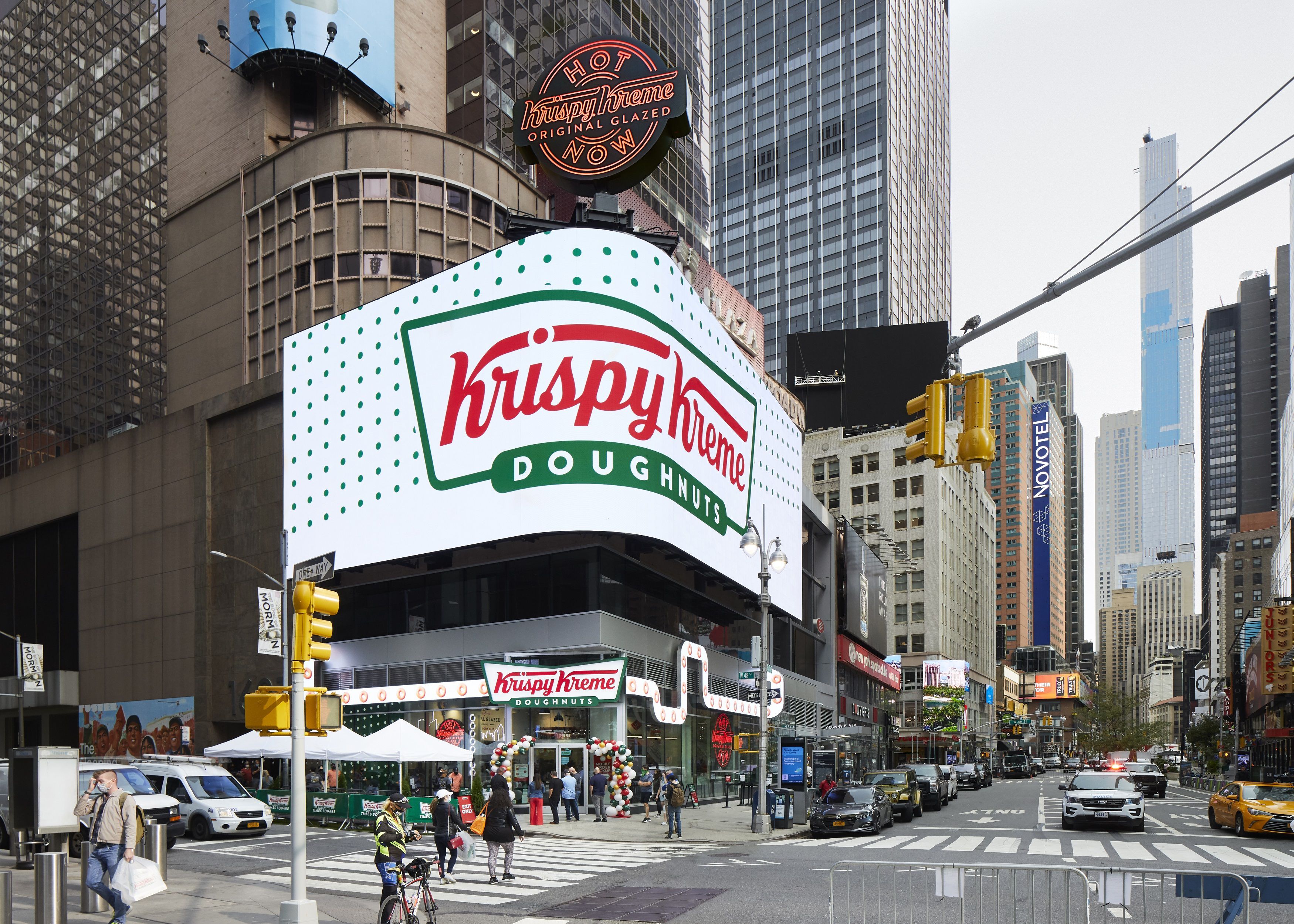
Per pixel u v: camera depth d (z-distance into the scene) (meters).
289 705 12.24
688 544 37.31
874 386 112.06
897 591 109.00
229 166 52.25
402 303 39.06
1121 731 145.62
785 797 29.95
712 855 22.05
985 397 11.67
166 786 25.59
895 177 171.62
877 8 176.38
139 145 58.34
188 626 46.78
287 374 43.09
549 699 33.19
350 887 16.81
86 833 20.03
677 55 83.81
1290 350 167.88
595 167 39.91
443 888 16.80
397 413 38.41
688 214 83.12
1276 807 25.72
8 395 64.69
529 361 34.84
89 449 54.25
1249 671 83.25
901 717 103.94
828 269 171.62
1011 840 25.28
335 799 28.72
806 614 60.84
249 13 51.09
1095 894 10.98
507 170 49.94
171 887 16.45
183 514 48.03
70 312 61.31
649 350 35.69
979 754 107.44
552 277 35.16
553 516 33.53
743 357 46.53
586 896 15.80
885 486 110.62
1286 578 115.44
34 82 68.75
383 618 40.38
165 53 57.88
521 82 62.81
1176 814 36.78
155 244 55.62
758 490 47.47
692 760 40.75
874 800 28.14
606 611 35.56
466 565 38.38
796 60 184.88
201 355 50.84
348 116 53.09
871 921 13.16
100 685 50.84
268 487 44.59
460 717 36.09
